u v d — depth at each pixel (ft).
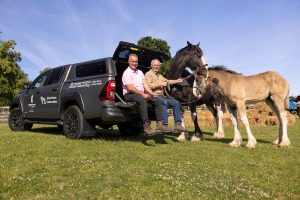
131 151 22.39
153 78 26.76
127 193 13.58
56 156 20.59
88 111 26.58
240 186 14.71
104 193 13.55
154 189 13.98
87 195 13.42
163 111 25.31
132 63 24.94
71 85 28.78
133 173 16.20
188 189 13.96
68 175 16.34
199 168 17.49
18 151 21.77
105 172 16.55
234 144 26.18
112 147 23.98
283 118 27.07
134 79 25.14
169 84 27.32
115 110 25.40
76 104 28.71
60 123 30.12
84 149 22.86
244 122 25.67
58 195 13.58
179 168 17.40
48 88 31.58
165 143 26.96
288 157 21.72
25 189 14.34
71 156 20.49
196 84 27.78
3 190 14.19
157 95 24.99
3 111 102.99
